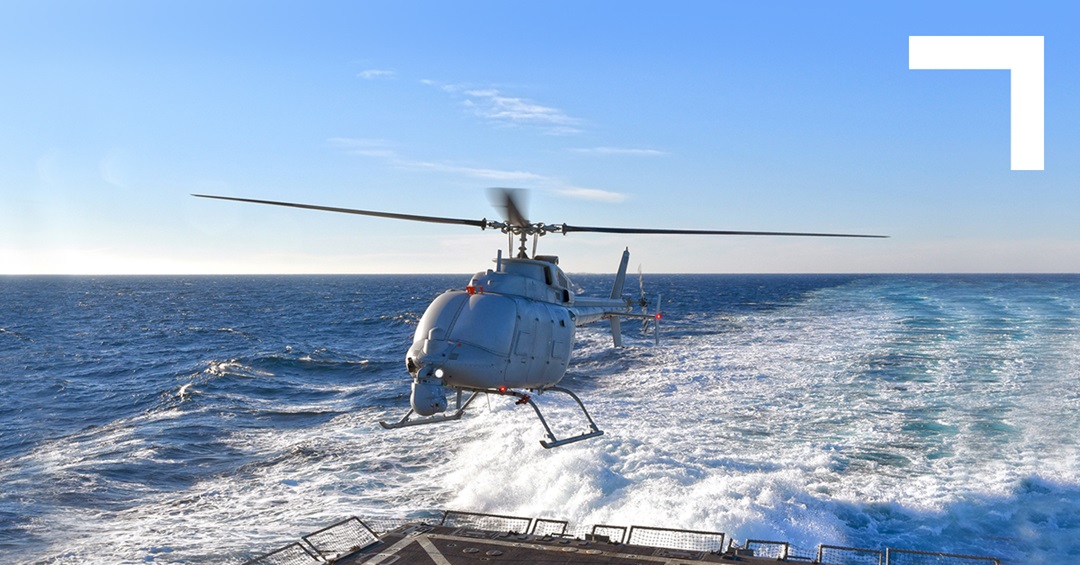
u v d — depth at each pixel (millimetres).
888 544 20047
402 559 17016
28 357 63469
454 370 15766
